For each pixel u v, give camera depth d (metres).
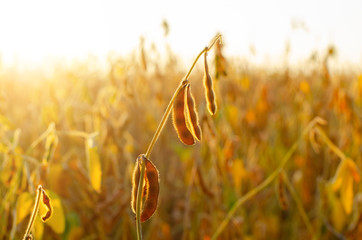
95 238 0.83
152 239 0.98
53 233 0.67
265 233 1.10
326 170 1.14
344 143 1.07
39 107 1.12
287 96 1.55
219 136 0.88
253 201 1.11
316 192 1.18
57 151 0.70
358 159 1.02
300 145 1.19
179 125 0.41
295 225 1.12
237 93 1.10
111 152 0.87
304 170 1.12
